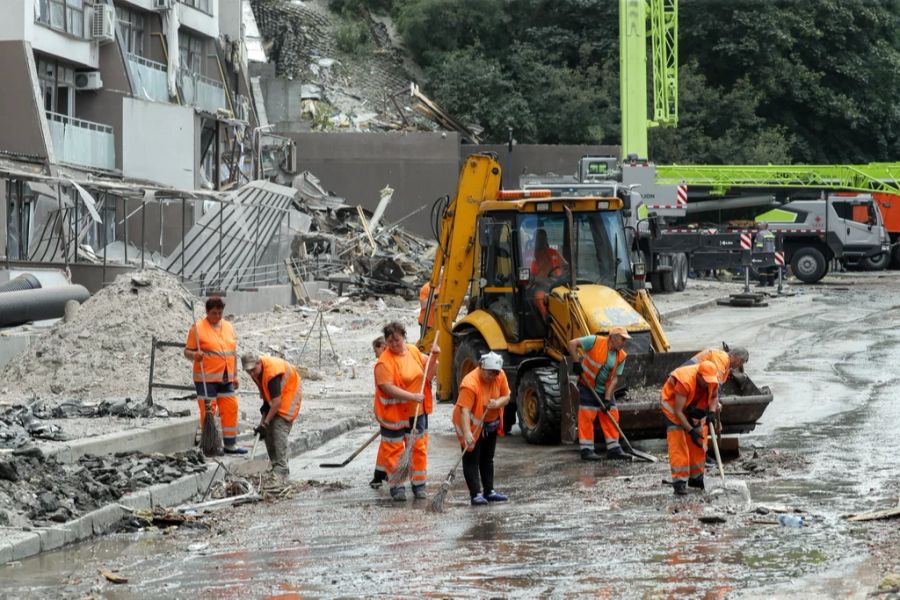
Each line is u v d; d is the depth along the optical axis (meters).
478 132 81.38
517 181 73.69
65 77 48.34
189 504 16.14
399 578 11.73
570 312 20.42
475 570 11.96
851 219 61.09
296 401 18.11
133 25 54.44
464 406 15.38
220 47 64.19
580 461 18.80
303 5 90.88
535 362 20.92
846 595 10.52
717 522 13.79
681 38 90.62
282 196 54.19
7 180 39.06
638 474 17.44
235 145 59.22
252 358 17.83
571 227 21.08
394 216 71.12
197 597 11.27
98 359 25.45
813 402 23.84
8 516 13.73
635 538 13.16
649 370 20.16
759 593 10.70
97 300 26.81
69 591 11.55
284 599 11.10
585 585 11.22
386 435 16.72
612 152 74.25
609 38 88.31
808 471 16.89
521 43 87.69
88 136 47.47
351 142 70.88
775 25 88.31
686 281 53.31
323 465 19.16
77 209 39.62
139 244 49.62
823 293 53.75
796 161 91.50
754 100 86.25
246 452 19.30
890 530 13.08
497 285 21.89
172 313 26.77
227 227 48.12
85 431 18.72
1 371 26.55
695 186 68.31
